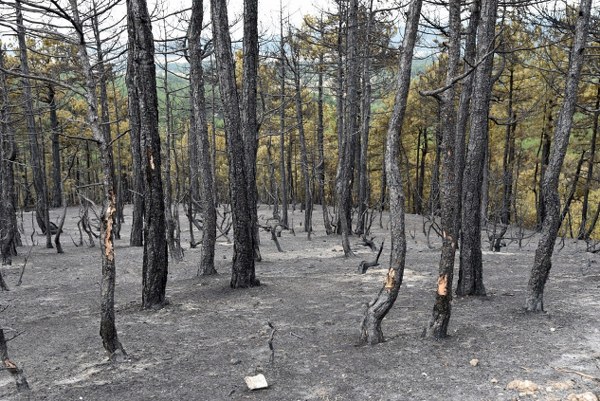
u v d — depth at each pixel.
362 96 19.95
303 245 16.98
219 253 14.85
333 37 19.89
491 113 22.02
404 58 5.16
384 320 6.60
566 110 6.09
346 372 4.70
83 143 31.67
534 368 4.55
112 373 4.96
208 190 10.59
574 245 16.08
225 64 8.43
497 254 13.14
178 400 4.26
